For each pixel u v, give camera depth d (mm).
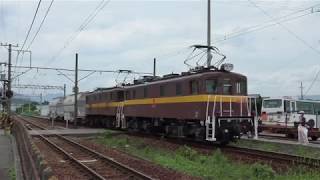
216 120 25766
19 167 16797
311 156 20906
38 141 32781
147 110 34406
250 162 18938
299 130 25531
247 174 16016
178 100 28875
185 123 28750
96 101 51688
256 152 22875
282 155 20984
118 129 44812
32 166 12023
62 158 21781
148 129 36219
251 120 26859
